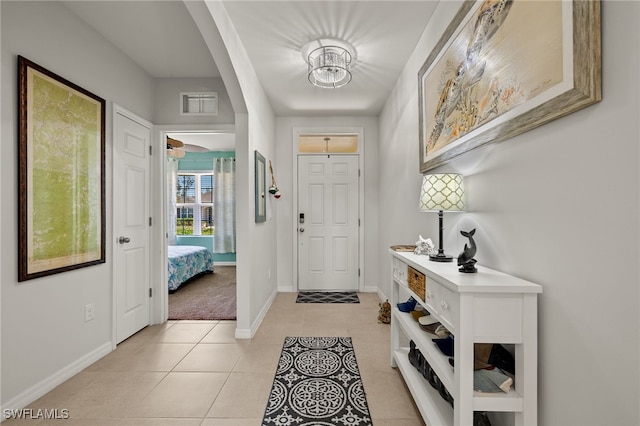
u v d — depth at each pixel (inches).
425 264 61.5
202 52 107.3
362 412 67.9
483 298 44.1
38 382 74.6
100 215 96.1
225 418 66.1
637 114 30.4
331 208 176.6
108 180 100.5
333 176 176.1
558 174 40.7
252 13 84.0
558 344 41.1
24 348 71.4
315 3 80.2
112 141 102.1
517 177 49.3
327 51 100.9
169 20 90.2
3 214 67.1
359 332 114.9
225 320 129.6
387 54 105.3
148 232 122.6
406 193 112.9
